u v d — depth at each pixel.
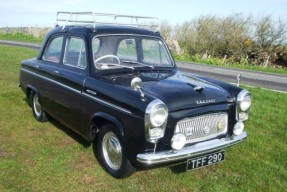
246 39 29.34
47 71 5.59
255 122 6.96
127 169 4.09
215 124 4.22
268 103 8.94
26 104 7.49
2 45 24.31
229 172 4.60
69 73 4.97
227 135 4.40
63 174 4.36
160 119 3.62
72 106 4.91
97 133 4.64
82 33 4.85
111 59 4.76
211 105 4.11
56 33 5.65
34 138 5.55
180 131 3.88
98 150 4.56
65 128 6.07
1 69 12.23
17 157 4.80
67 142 5.42
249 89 11.22
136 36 5.10
